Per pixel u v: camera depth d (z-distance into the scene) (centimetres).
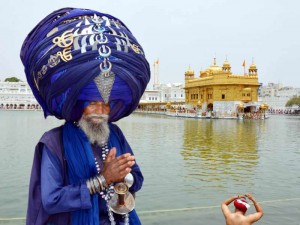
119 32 210
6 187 776
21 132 2333
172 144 1769
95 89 199
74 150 204
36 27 219
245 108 5956
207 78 5994
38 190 199
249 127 3353
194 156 1349
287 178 942
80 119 213
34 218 196
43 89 206
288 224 508
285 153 1487
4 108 9369
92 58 196
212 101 5825
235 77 5572
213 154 1418
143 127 3175
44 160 198
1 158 1192
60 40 198
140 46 224
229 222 223
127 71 204
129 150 244
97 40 198
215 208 580
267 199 720
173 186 820
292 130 2995
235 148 1644
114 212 216
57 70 195
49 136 206
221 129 3002
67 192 189
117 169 197
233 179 916
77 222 200
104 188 199
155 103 8944
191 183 857
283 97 10669
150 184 838
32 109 9488
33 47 211
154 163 1159
